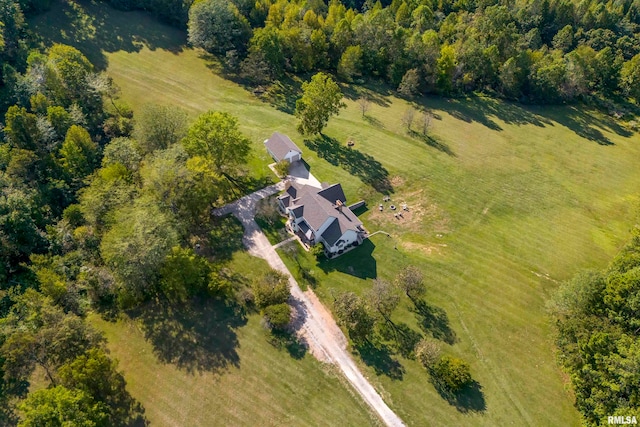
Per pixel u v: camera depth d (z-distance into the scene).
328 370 54.47
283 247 69.62
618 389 45.84
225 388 52.16
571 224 80.69
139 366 53.81
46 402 42.38
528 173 93.81
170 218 63.59
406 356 56.44
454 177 89.00
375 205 80.06
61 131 80.06
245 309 60.78
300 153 87.31
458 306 63.22
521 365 56.44
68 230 66.06
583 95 128.38
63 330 49.97
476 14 140.38
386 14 128.75
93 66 102.19
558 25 146.50
